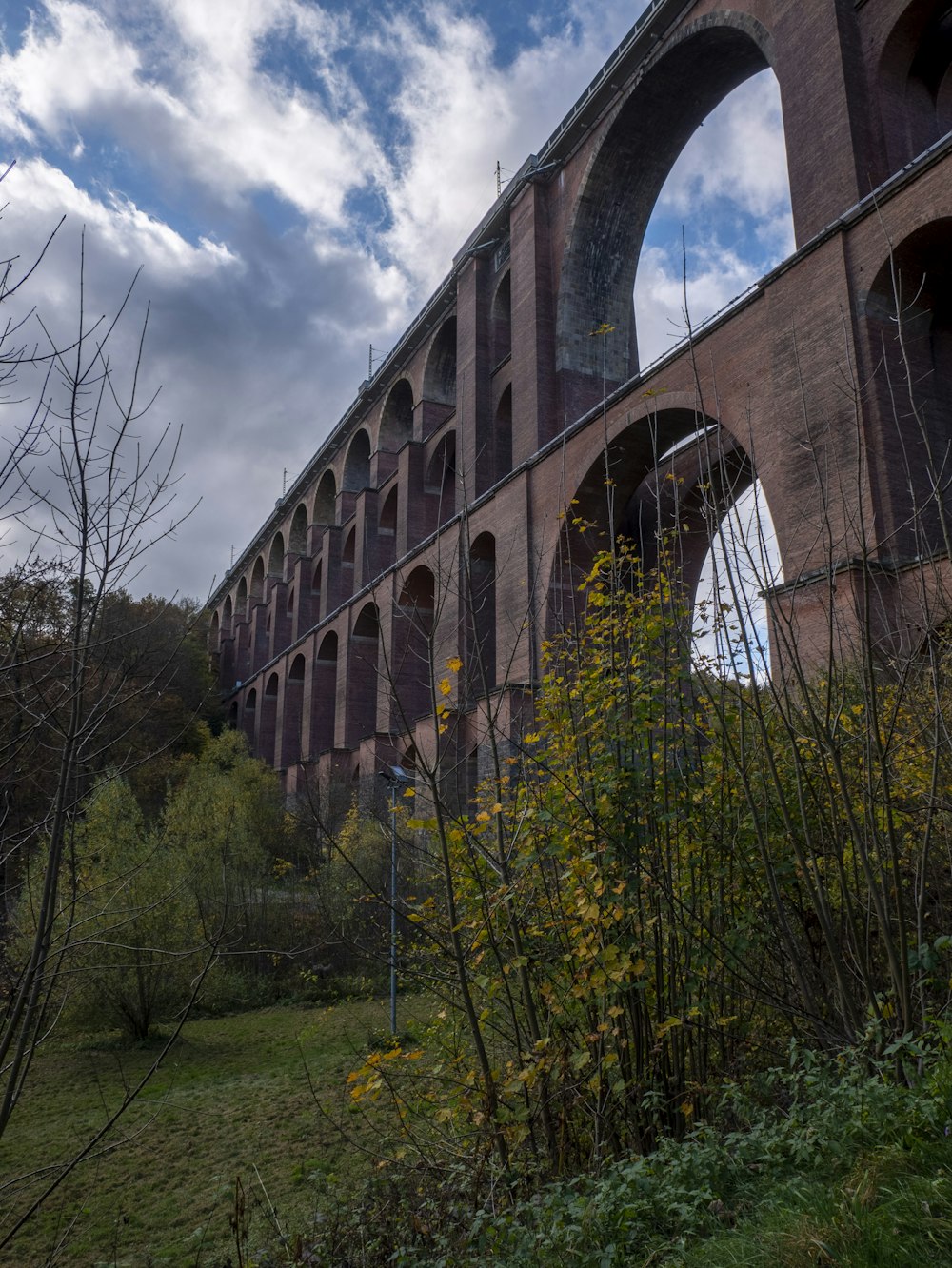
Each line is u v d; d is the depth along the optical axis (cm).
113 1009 2203
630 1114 549
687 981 554
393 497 5209
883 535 1594
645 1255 399
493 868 594
